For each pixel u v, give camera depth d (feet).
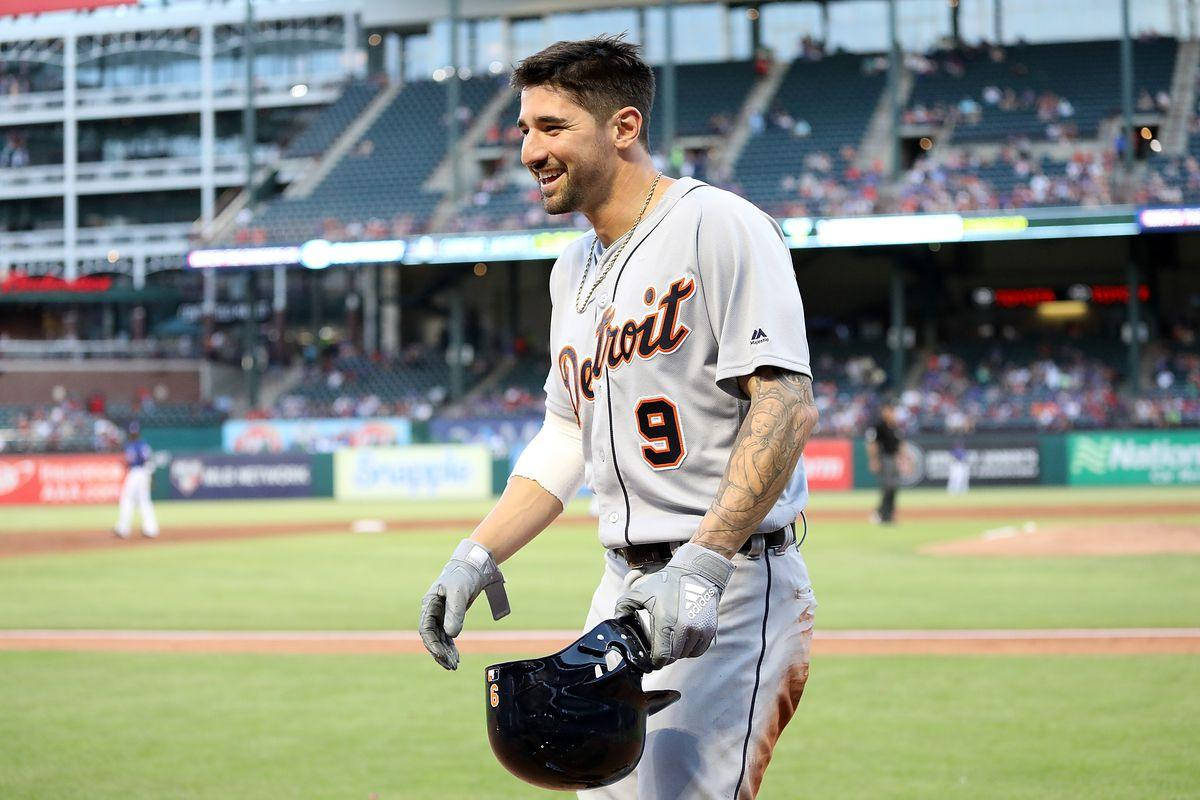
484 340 176.96
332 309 190.80
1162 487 126.00
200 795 18.76
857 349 158.40
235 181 195.42
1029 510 96.07
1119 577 49.16
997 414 138.10
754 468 9.25
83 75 198.80
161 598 46.11
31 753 21.47
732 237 9.82
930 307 162.91
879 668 28.78
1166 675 27.40
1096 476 128.98
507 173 162.71
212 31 196.03
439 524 94.58
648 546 10.38
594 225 10.80
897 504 106.73
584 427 10.96
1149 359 147.23
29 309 195.83
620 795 10.17
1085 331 161.68
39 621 39.42
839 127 159.84
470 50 189.67
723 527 9.24
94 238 198.08
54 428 153.99
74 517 111.34
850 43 176.76
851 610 39.14
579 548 69.31
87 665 30.60
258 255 144.46
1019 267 161.68
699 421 10.18
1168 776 19.13
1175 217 123.34
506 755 9.27
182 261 194.80
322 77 194.59
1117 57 162.20
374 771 20.18
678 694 9.48
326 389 163.43
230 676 28.99
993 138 152.25
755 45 178.60
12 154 201.46
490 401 153.58
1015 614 37.91
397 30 187.62
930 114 156.66
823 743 21.67
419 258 139.23
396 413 151.84
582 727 8.98
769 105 165.68
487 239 137.59
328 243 142.00
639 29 179.83
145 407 163.84
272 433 145.07
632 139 10.42
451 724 23.77
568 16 180.34
